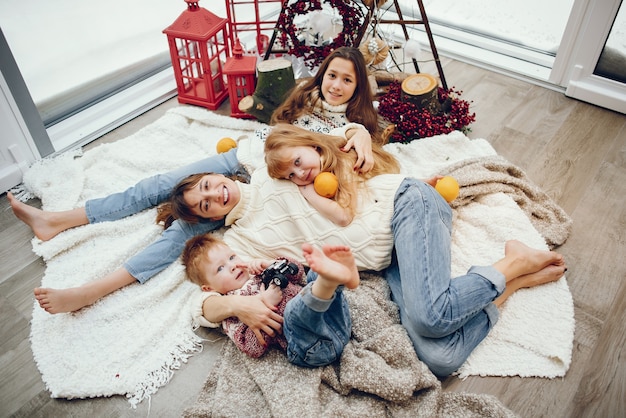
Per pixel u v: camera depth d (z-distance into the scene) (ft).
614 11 6.40
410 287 4.15
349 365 3.99
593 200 5.77
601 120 6.89
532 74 7.66
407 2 8.89
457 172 5.59
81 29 7.28
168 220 5.32
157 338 4.54
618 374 4.23
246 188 5.00
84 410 4.13
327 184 4.60
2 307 4.88
